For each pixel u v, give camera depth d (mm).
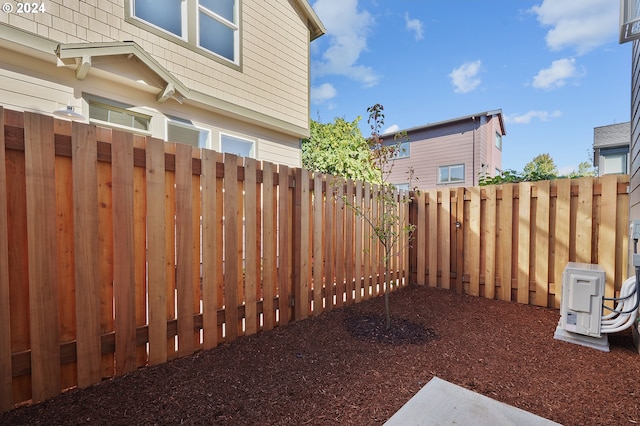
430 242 4562
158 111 4637
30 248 1633
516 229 3893
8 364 1580
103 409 1619
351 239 3645
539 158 28766
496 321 3156
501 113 15750
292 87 6684
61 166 1752
